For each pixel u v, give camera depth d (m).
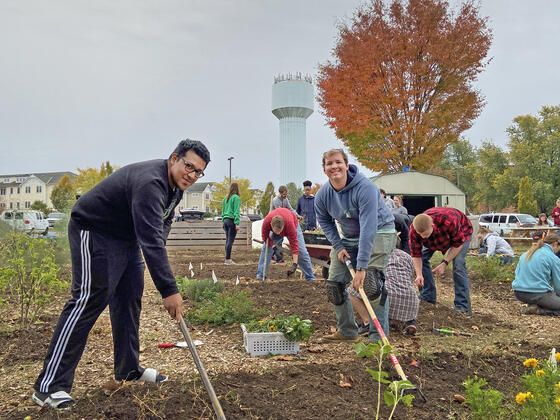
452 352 4.49
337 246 4.61
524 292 6.62
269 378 3.61
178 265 11.42
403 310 5.18
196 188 99.12
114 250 3.06
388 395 2.40
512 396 3.36
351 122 19.91
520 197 45.78
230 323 5.42
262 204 58.16
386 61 19.70
